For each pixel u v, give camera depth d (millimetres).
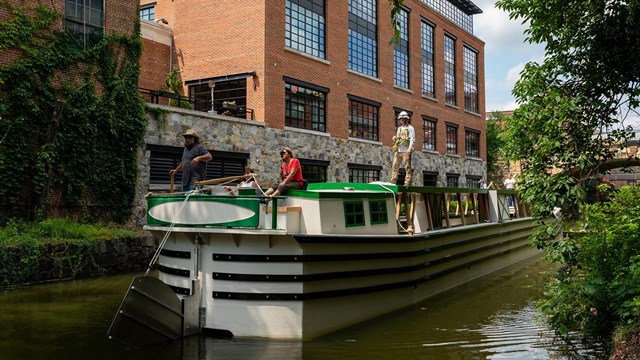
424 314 9383
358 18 28000
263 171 21125
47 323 8516
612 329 7227
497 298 10969
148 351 6969
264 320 7594
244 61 22016
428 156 34312
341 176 25828
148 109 17484
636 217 7707
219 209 7688
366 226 9242
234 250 7723
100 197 16391
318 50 24984
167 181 18234
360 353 6891
